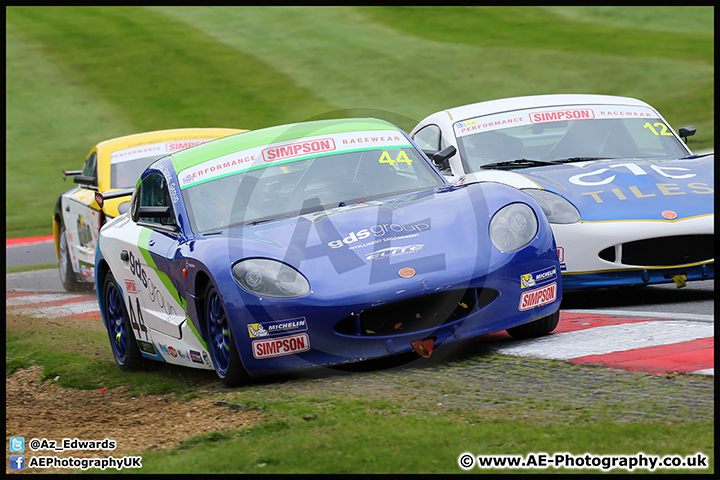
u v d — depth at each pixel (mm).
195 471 12039
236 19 126938
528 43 109062
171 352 20109
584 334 19047
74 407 18406
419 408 14273
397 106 87750
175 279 18891
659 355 16422
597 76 92438
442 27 119312
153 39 117562
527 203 18594
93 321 30250
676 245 22391
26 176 76875
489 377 16094
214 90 97562
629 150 27297
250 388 17141
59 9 131250
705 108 76562
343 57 107750
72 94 98438
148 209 19859
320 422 13828
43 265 48375
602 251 22125
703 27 109750
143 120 89438
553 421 12922
